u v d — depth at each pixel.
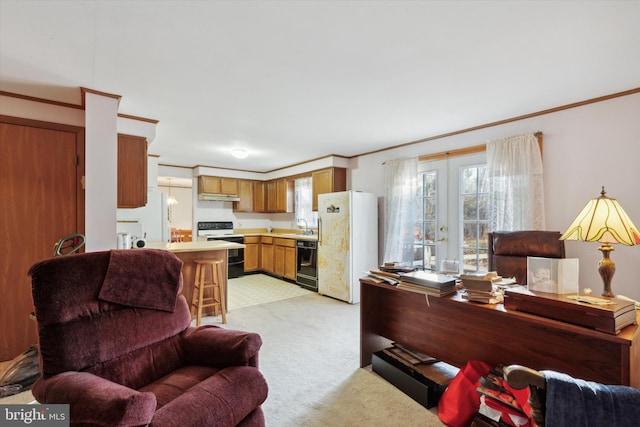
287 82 2.37
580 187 2.78
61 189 2.76
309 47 1.89
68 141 2.80
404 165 4.22
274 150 4.72
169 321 1.69
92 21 1.62
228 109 2.94
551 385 0.88
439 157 3.91
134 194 3.14
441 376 2.05
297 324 3.40
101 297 1.47
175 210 9.45
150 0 1.46
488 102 2.78
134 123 3.15
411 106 2.88
